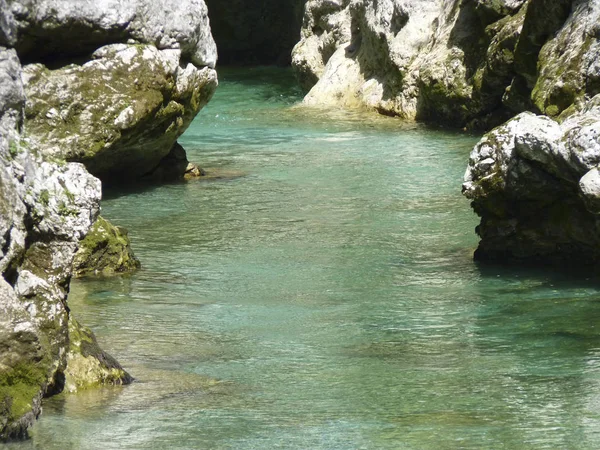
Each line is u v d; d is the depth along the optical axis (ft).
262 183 67.41
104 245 46.62
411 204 60.34
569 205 44.55
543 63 58.39
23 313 25.22
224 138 87.76
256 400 29.12
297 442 25.49
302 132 91.20
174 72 62.34
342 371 32.09
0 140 27.91
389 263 47.42
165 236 53.31
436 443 25.40
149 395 29.60
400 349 34.58
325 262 47.70
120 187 65.87
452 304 40.40
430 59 95.40
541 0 67.41
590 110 44.83
